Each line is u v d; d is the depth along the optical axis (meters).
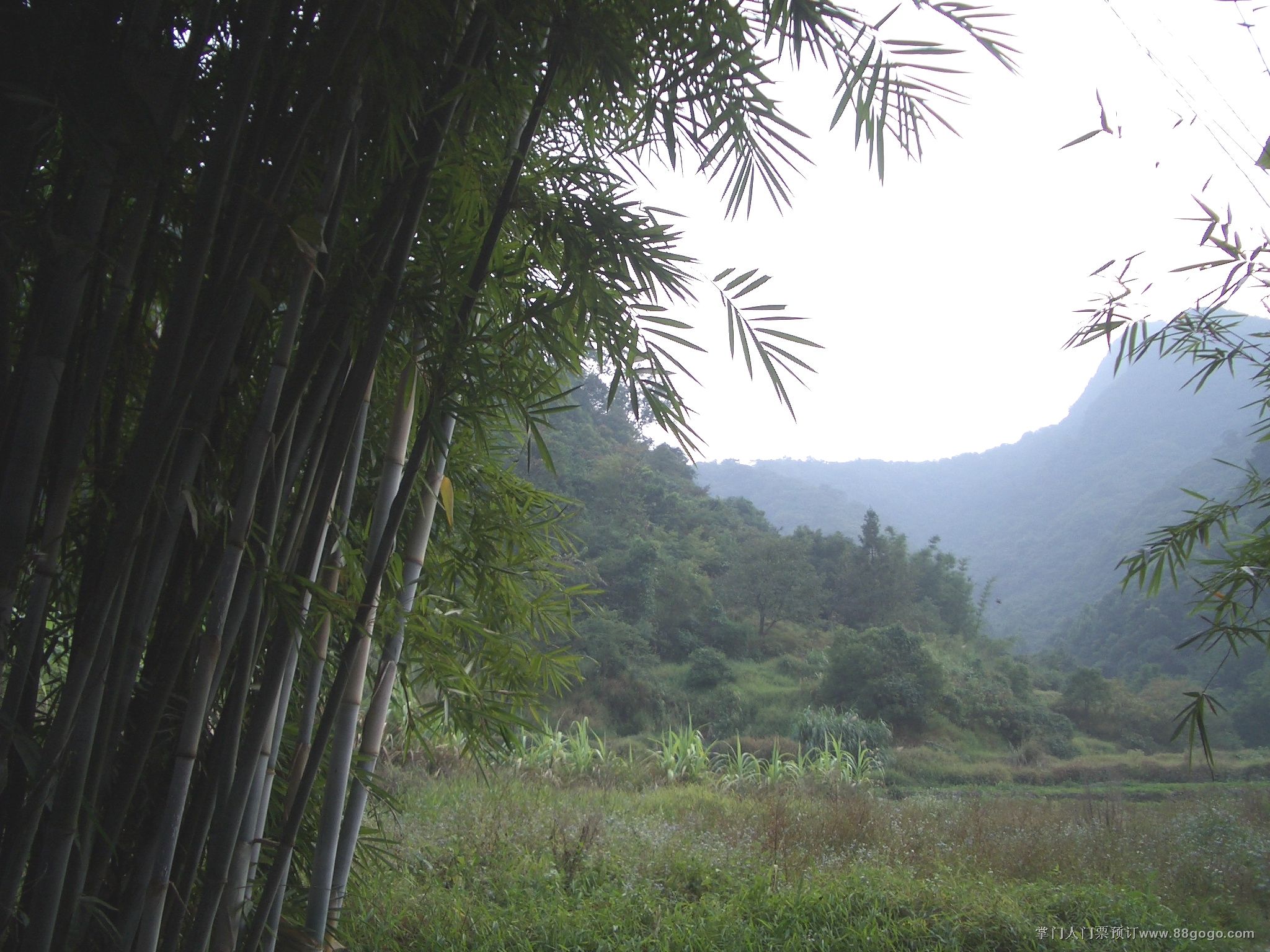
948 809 8.20
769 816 6.25
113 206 1.18
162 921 1.40
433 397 1.60
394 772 5.95
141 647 1.09
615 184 1.83
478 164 1.69
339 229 1.48
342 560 1.73
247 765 1.27
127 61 0.94
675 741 10.66
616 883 4.30
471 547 2.39
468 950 3.34
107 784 1.33
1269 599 3.24
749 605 35.06
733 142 1.65
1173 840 6.88
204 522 1.36
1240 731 23.83
